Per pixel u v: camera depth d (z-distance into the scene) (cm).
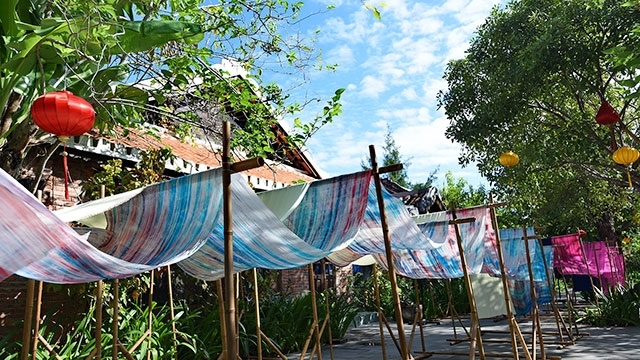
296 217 500
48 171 809
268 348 944
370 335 1307
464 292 1828
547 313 1683
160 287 968
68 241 304
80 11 586
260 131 866
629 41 1185
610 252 1747
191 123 823
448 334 1296
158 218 407
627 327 1263
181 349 813
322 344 1135
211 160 1188
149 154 880
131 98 767
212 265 571
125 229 420
